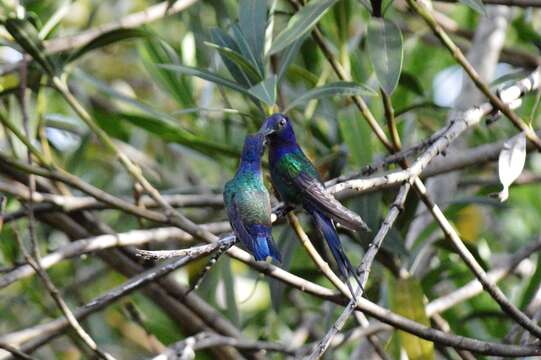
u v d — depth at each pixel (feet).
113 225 40.52
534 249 32.68
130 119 32.86
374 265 33.12
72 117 38.29
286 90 35.50
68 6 31.24
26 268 26.96
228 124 36.04
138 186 29.37
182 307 33.86
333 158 32.19
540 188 43.91
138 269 33.63
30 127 29.86
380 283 33.17
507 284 40.68
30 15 29.73
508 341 30.68
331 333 20.29
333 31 33.94
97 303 24.75
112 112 38.24
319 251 33.37
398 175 22.90
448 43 24.90
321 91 25.90
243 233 22.98
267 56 26.05
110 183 42.01
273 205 26.35
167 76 33.88
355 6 36.58
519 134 24.41
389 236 30.22
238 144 36.40
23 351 29.09
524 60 40.52
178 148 38.06
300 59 37.32
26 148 29.55
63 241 41.19
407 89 36.83
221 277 36.06
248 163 24.16
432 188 36.24
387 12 34.40
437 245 32.40
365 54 38.01
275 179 25.63
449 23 41.75
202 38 35.58
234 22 29.58
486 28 38.63
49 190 33.17
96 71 48.88
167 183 41.83
